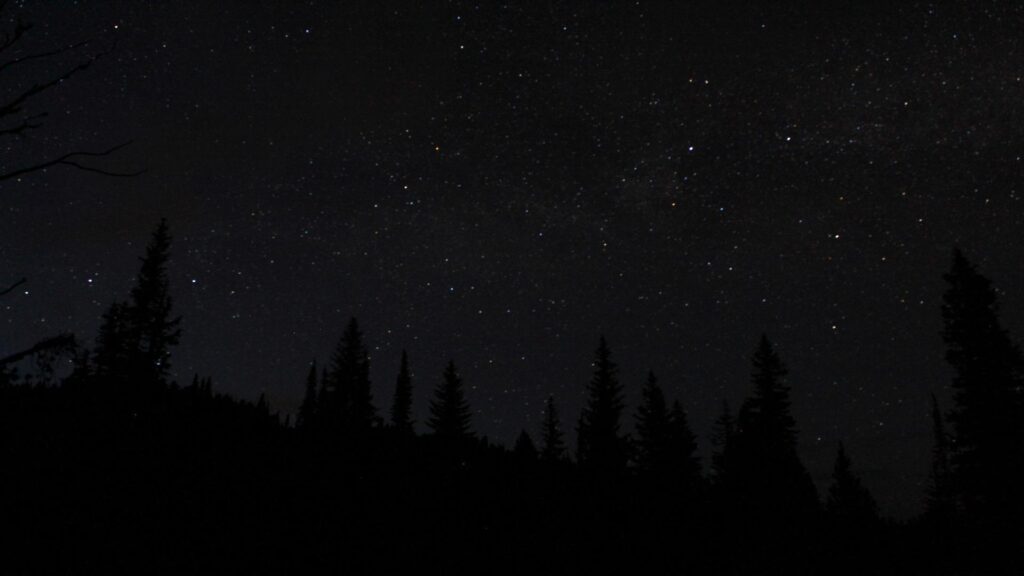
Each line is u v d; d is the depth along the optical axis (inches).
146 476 957.2
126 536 766.5
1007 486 1107.9
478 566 978.1
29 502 779.4
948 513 1518.2
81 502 818.8
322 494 1110.4
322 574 813.2
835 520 1593.3
